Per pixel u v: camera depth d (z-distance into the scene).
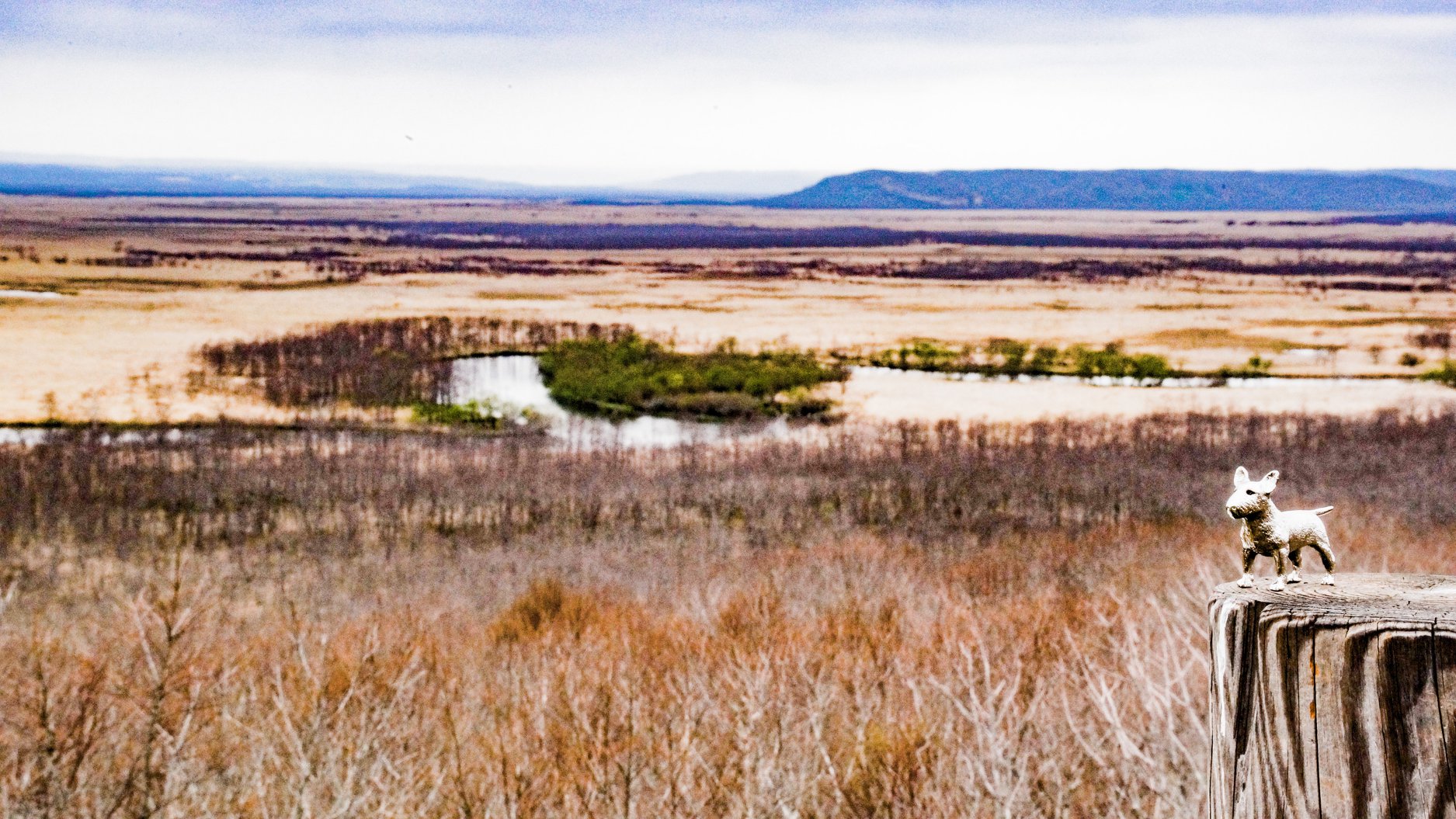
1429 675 2.25
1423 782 2.25
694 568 22.33
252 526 29.70
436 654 11.22
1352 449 38.72
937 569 21.50
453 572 23.12
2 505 30.53
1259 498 2.84
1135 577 16.69
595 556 24.95
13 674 8.32
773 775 7.17
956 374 63.34
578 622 13.95
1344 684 2.33
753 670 9.23
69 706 7.52
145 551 26.08
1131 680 8.27
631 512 30.88
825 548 24.91
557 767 7.35
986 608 14.98
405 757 7.16
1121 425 45.66
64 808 6.36
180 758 6.79
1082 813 6.93
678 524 29.58
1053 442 41.41
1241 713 2.49
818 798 7.38
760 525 29.06
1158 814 6.36
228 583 20.62
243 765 7.36
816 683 8.45
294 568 23.78
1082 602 14.30
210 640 10.07
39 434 43.91
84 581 22.28
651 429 47.56
